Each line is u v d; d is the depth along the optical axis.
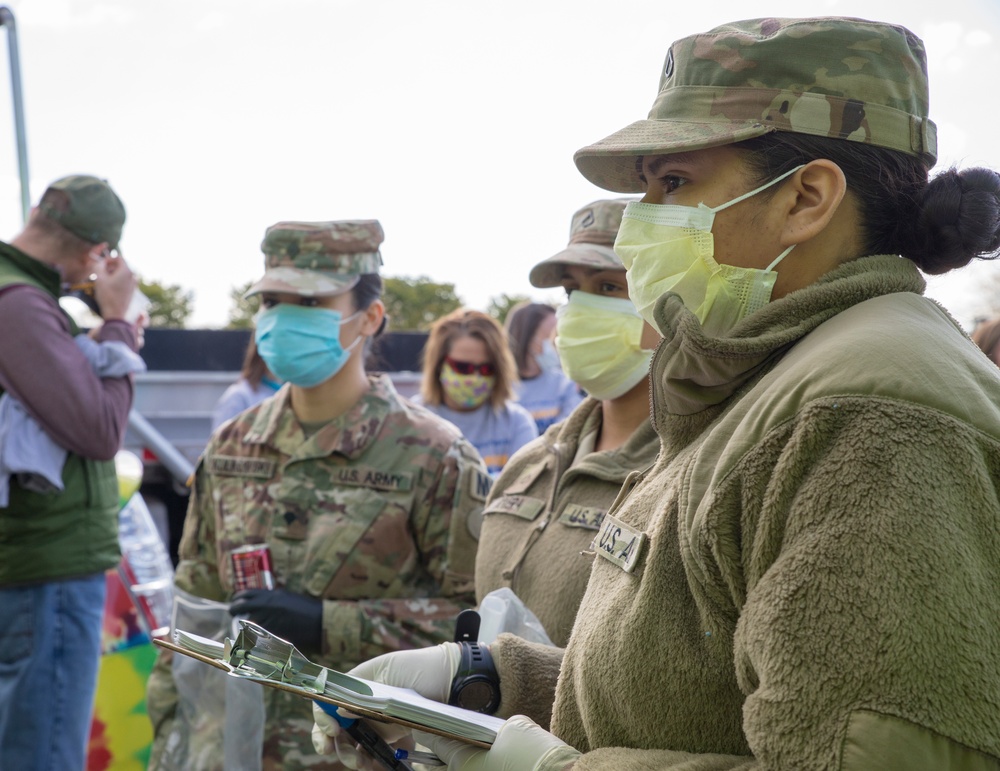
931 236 1.21
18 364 3.02
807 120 1.20
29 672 3.06
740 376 1.22
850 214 1.23
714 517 1.07
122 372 3.22
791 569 0.96
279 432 2.86
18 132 5.06
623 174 1.45
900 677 0.89
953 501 0.94
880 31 1.22
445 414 4.79
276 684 1.25
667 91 1.31
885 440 0.96
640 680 1.14
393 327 11.18
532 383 5.65
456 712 1.33
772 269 1.25
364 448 2.76
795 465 1.01
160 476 5.96
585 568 2.04
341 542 2.69
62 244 3.20
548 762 1.19
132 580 3.92
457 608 2.67
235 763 2.56
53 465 3.06
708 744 1.11
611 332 2.24
